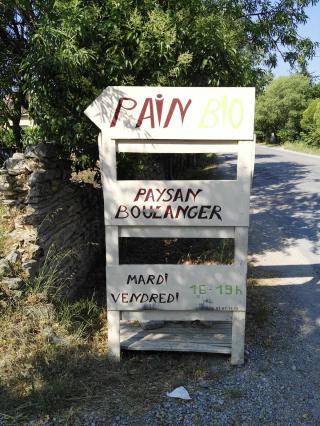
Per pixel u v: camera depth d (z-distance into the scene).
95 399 2.92
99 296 4.74
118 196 3.19
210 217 3.18
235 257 3.24
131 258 5.99
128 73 4.32
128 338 3.66
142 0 4.36
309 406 2.95
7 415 2.68
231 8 6.31
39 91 4.27
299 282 5.20
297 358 3.55
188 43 4.47
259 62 7.21
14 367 3.08
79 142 4.62
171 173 7.51
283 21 6.64
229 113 3.03
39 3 4.44
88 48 4.09
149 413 2.81
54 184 4.41
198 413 2.84
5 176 3.98
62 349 3.32
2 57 5.16
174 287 3.31
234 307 3.31
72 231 4.79
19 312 3.48
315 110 30.89
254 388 3.13
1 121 5.39
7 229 3.99
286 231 7.49
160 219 3.21
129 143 3.16
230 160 19.08
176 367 3.40
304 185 12.34
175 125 3.07
